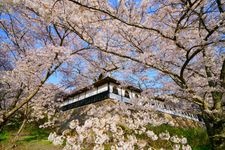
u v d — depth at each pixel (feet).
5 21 34.91
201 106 19.06
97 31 22.11
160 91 26.89
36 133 48.65
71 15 18.30
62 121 56.03
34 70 32.60
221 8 18.63
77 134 15.40
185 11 16.61
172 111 42.65
